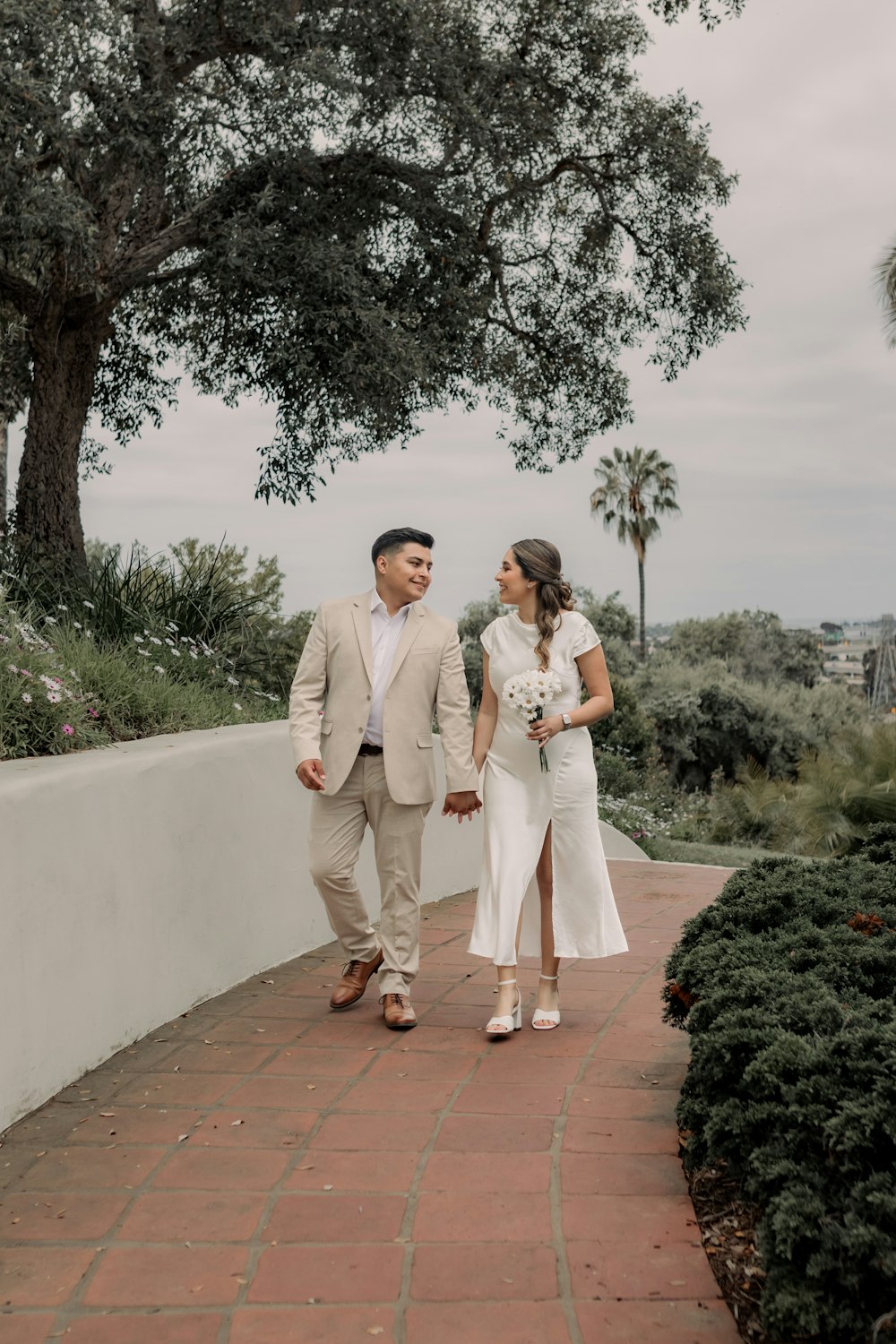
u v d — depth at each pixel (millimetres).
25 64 8414
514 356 14609
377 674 4738
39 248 8938
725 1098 3150
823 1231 2432
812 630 57594
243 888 5465
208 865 5160
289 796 5934
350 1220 3076
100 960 4328
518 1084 4051
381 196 11555
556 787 4508
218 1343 2529
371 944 5031
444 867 7793
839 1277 2395
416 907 4824
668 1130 3633
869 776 13570
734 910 4168
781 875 4633
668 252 13727
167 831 4836
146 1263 2873
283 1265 2852
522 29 12695
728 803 17531
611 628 40094
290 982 5445
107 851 4387
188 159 10172
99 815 4336
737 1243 2938
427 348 11094
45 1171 3414
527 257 14172
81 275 10250
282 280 10227
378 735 4750
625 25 12930
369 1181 3309
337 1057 4363
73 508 10953
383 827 4785
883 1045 2773
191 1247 2949
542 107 12555
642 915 7027
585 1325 2578
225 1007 5035
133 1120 3789
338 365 10312
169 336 13016
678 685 38031
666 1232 2992
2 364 11477
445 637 4789
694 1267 2820
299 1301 2691
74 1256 2914
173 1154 3518
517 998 4629
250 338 11398
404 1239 2973
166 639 8234
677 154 13141
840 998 3295
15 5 8102
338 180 11461
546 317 14578
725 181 13617
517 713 4449
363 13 10539
